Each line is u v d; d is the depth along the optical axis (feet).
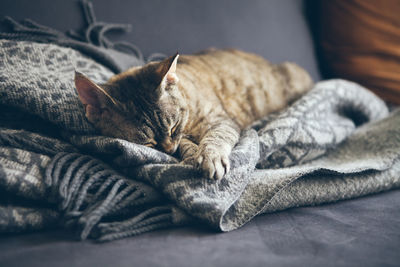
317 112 5.09
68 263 2.42
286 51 7.89
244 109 6.18
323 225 3.10
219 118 5.28
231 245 2.72
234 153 3.73
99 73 4.95
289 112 4.86
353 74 7.71
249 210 3.28
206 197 3.24
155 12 6.56
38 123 4.08
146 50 6.45
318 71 8.27
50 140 3.79
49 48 4.73
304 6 8.44
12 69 4.17
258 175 3.69
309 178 3.74
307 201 3.60
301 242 2.76
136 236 2.94
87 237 2.91
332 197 3.70
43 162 3.35
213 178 3.43
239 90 6.23
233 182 3.48
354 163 4.50
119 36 6.19
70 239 2.88
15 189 3.03
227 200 3.25
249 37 7.53
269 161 4.44
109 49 5.71
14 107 3.87
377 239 2.79
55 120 3.92
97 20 5.99
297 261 2.44
